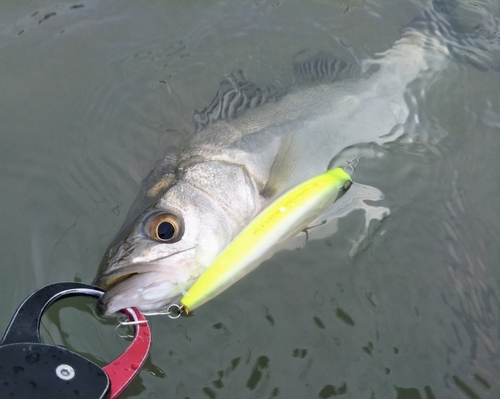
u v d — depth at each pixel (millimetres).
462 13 528
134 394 326
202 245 353
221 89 445
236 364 341
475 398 333
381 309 363
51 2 544
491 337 356
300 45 514
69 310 343
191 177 372
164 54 504
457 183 422
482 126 456
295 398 331
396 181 419
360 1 547
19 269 366
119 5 545
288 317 358
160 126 448
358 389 335
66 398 246
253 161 394
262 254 336
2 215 392
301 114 431
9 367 247
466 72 485
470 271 380
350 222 394
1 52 498
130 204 396
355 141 437
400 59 490
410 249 386
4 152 427
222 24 530
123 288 321
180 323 351
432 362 345
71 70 489
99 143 435
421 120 455
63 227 385
